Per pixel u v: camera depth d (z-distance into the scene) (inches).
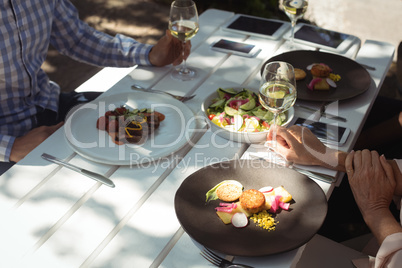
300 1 75.7
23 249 44.9
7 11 69.6
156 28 162.4
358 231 73.3
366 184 52.1
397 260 48.0
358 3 180.7
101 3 177.9
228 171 52.4
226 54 80.0
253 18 90.8
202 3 169.8
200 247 45.1
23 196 50.9
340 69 72.0
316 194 48.9
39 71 81.3
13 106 76.8
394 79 136.4
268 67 53.7
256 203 46.4
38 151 57.3
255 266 43.2
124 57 78.6
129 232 46.8
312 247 59.1
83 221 47.9
